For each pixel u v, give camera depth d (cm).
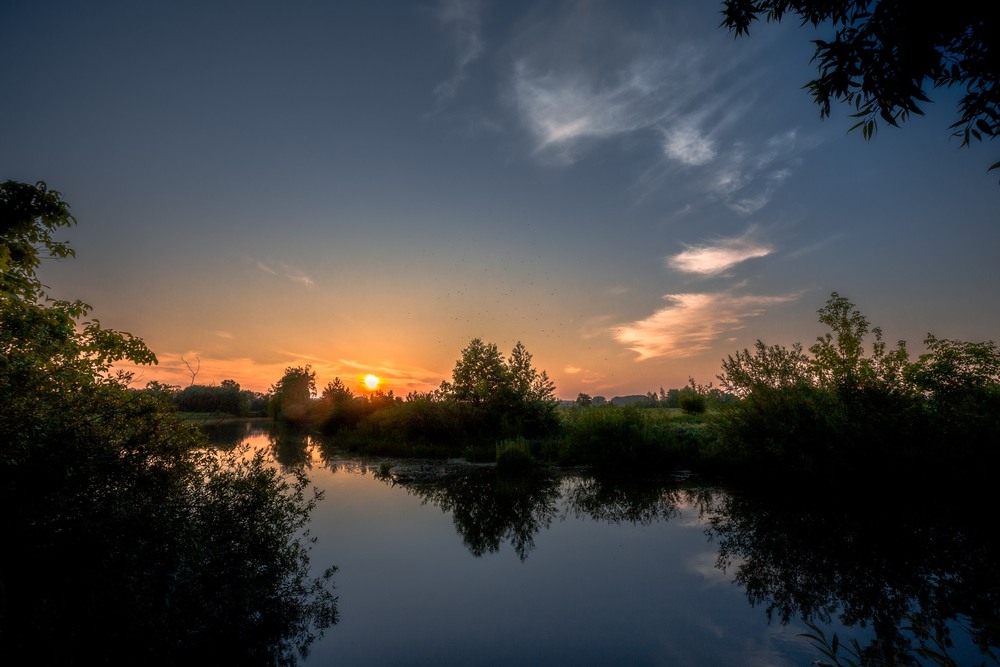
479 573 672
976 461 984
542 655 459
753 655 456
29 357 425
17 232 572
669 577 657
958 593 586
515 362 2361
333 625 520
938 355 1073
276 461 1848
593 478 1429
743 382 1341
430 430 2297
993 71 237
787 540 805
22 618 329
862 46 260
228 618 499
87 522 381
